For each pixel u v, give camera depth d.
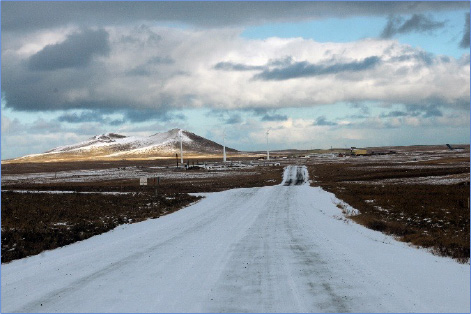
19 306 10.61
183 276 13.38
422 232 23.55
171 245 19.61
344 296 10.93
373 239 21.08
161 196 49.41
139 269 14.59
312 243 19.58
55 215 32.16
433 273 13.62
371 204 39.62
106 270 14.59
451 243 19.44
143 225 27.98
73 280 13.25
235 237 21.67
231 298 10.80
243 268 14.44
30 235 22.98
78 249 19.41
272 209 36.06
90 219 30.75
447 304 10.21
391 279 12.74
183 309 9.91
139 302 10.58
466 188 52.19
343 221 28.73
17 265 16.11
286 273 13.63
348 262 15.27
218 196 50.88
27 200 41.91
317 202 42.41
